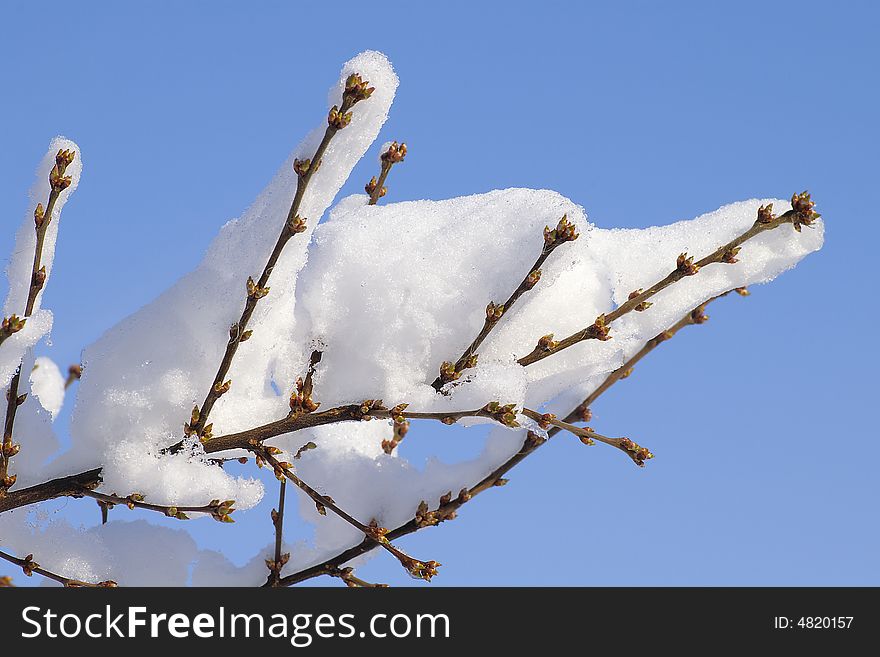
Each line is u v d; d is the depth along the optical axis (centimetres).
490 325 173
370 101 158
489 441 235
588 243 194
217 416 182
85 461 184
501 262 179
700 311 231
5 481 173
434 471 233
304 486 185
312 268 191
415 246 188
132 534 221
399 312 183
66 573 194
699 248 188
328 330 188
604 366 189
